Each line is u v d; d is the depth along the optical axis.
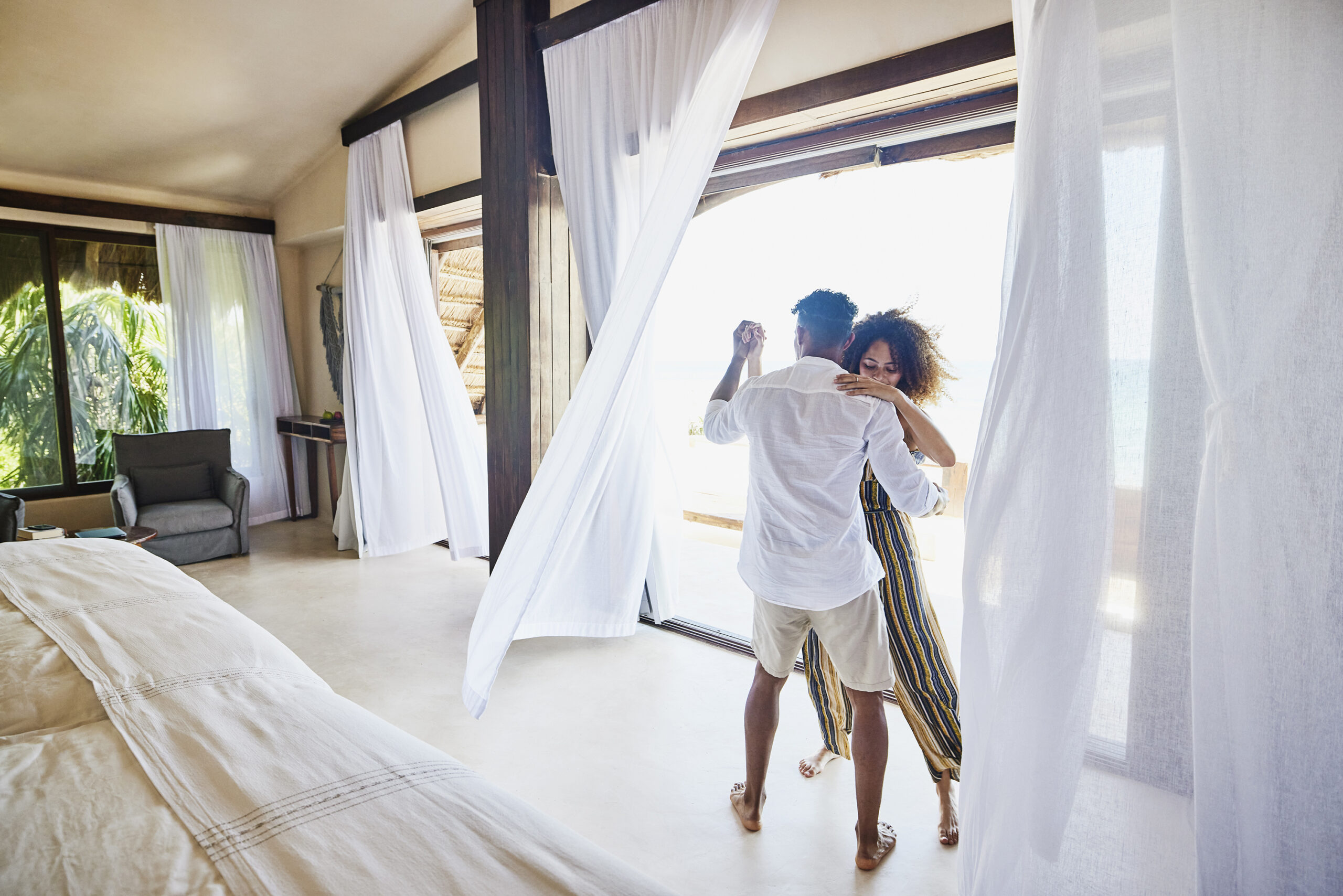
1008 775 1.21
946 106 2.26
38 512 4.75
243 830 0.87
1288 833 1.03
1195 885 1.07
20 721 1.13
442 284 5.03
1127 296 1.12
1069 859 1.15
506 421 3.34
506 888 0.80
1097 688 1.15
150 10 3.29
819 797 2.03
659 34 2.57
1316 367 1.00
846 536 1.63
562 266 3.27
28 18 3.22
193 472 4.59
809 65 2.37
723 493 7.02
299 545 4.80
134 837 0.85
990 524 1.26
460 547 4.24
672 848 1.81
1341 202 0.98
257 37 3.58
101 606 1.62
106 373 5.01
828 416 1.58
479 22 3.23
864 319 2.47
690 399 11.35
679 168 2.23
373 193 4.29
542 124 3.12
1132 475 1.13
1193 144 1.05
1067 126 1.16
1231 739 1.04
